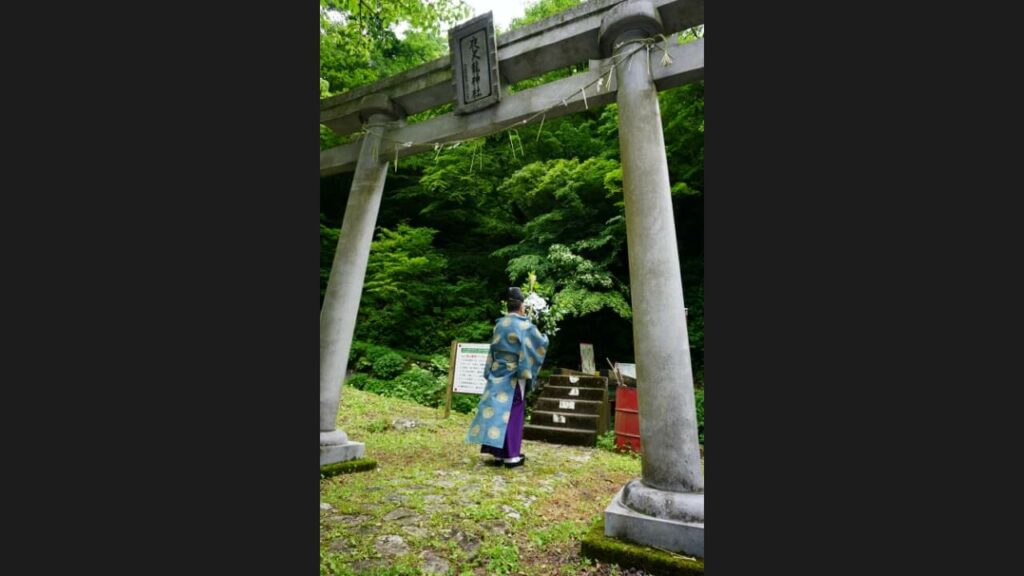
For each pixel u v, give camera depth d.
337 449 4.29
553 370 9.88
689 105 9.26
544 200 11.37
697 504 2.68
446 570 2.54
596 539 2.74
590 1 3.86
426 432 6.21
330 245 12.91
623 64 3.44
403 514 3.21
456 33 4.43
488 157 12.09
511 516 3.26
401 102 4.98
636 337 3.06
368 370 10.59
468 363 7.27
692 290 10.43
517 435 4.66
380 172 4.95
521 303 4.91
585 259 10.01
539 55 4.13
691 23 3.53
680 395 2.91
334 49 10.93
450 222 13.70
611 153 10.84
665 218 3.13
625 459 5.46
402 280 11.58
